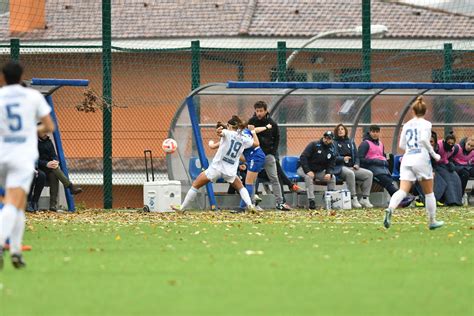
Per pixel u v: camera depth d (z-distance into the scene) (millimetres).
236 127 54500
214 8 84562
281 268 28781
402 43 83188
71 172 67000
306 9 86000
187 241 37312
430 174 42031
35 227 44125
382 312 21344
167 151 58812
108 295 23734
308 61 68625
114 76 66500
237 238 38531
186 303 22531
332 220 48562
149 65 66375
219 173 54281
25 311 21438
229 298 23281
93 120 67250
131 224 46062
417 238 38562
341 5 86812
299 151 62750
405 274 27594
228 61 65375
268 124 57438
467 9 87438
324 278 26672
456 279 26625
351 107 63219
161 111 66938
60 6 82750
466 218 50406
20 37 79250
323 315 20906
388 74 68000
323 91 61125
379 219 49094
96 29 79625
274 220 48562
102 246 35531
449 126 66062
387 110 64125
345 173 59719
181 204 57656
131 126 67125
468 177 62312
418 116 42125
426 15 86625
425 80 67938
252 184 56500
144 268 28844
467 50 66312
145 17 82938
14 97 28922
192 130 59594
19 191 28766
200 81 61375
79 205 61438
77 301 22828
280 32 82438
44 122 29297
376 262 30344
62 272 28016
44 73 67562
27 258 31578
